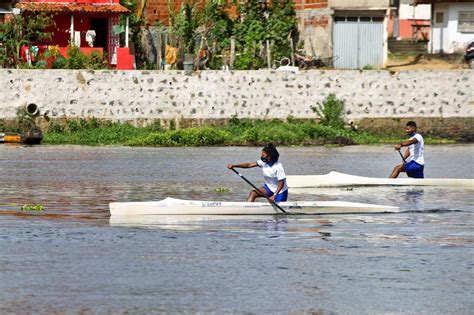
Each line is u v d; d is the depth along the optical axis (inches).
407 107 4682.6
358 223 2219.5
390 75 4665.4
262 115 4623.5
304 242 1974.7
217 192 2770.7
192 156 3917.3
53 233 2037.4
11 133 4399.6
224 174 3289.9
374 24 5433.1
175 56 5113.2
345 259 1812.3
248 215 2303.2
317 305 1504.7
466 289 1605.6
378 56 5442.9
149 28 5605.3
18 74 4463.6
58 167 3440.0
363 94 4665.4
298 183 2982.3
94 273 1679.4
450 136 4709.6
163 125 4571.9
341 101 4650.6
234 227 2140.7
